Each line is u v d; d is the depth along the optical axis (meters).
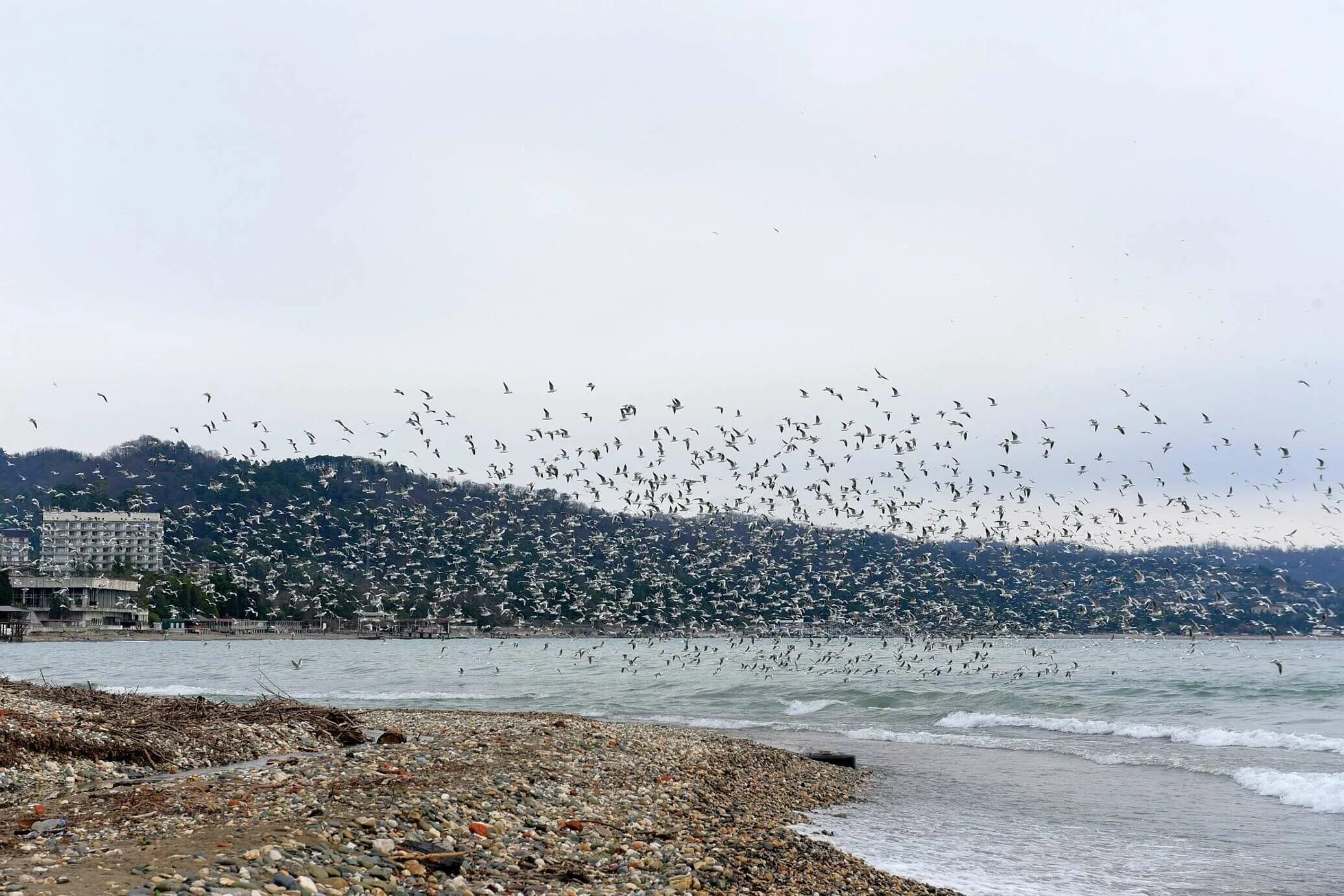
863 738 50.88
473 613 110.06
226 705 38.56
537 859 19.03
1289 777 35.53
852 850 26.05
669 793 28.72
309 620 143.25
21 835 17.59
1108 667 81.38
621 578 84.00
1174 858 25.91
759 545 76.25
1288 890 23.17
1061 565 85.69
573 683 77.75
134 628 157.62
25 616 164.75
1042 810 31.69
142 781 25.03
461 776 25.77
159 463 182.50
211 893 13.91
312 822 18.62
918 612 74.94
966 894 22.27
